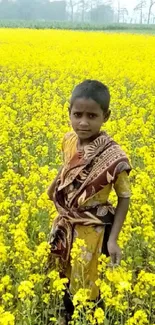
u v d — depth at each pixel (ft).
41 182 16.61
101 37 91.30
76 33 103.96
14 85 38.96
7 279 10.55
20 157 21.76
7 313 8.84
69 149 11.34
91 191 10.93
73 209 11.23
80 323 10.09
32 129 25.34
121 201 10.96
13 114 27.73
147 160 18.38
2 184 16.21
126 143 21.38
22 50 64.49
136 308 12.09
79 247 11.12
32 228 14.48
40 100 34.01
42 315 11.69
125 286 9.71
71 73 47.14
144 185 15.93
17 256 11.87
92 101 10.36
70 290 11.50
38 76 44.86
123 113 31.53
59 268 11.87
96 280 11.02
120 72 45.96
